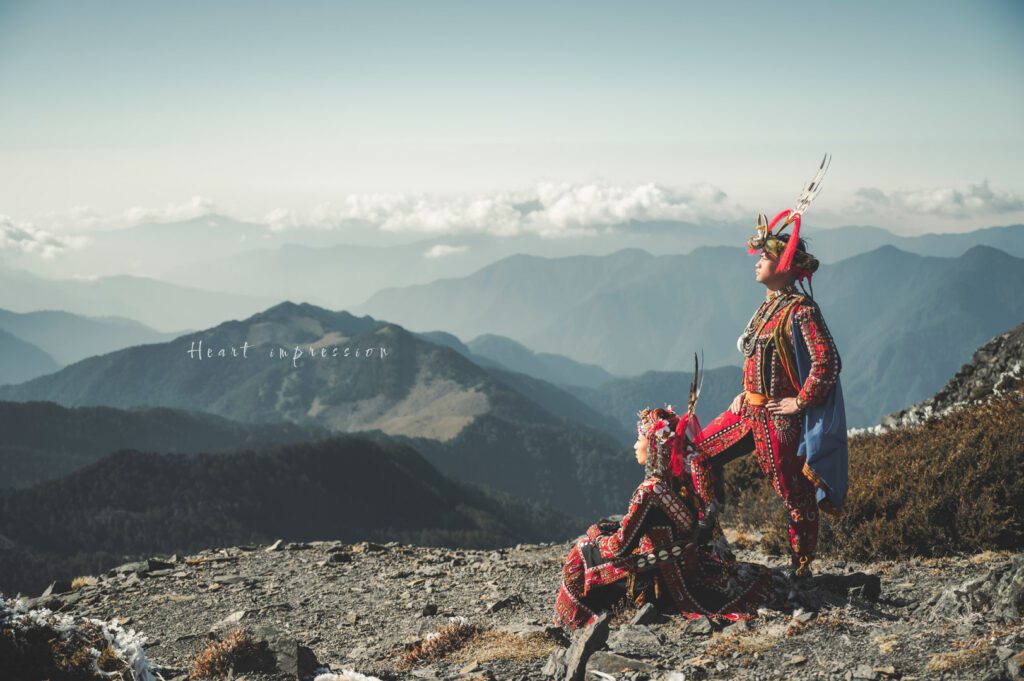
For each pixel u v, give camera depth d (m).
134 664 4.98
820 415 5.20
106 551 168.88
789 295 5.38
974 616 4.65
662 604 5.22
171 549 175.62
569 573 5.46
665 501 4.98
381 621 7.34
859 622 4.99
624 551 5.07
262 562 10.08
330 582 8.90
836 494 5.20
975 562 6.56
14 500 180.38
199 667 5.84
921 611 5.25
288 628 7.29
